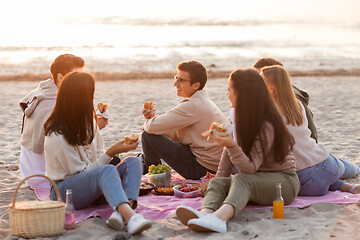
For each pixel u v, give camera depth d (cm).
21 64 1992
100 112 508
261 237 358
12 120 949
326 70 1944
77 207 406
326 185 456
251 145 389
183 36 3259
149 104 524
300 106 460
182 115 494
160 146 509
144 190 469
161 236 362
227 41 3005
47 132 391
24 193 484
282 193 406
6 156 663
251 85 387
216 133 378
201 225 358
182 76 498
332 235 364
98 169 383
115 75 1756
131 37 3127
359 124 898
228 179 402
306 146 449
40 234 357
